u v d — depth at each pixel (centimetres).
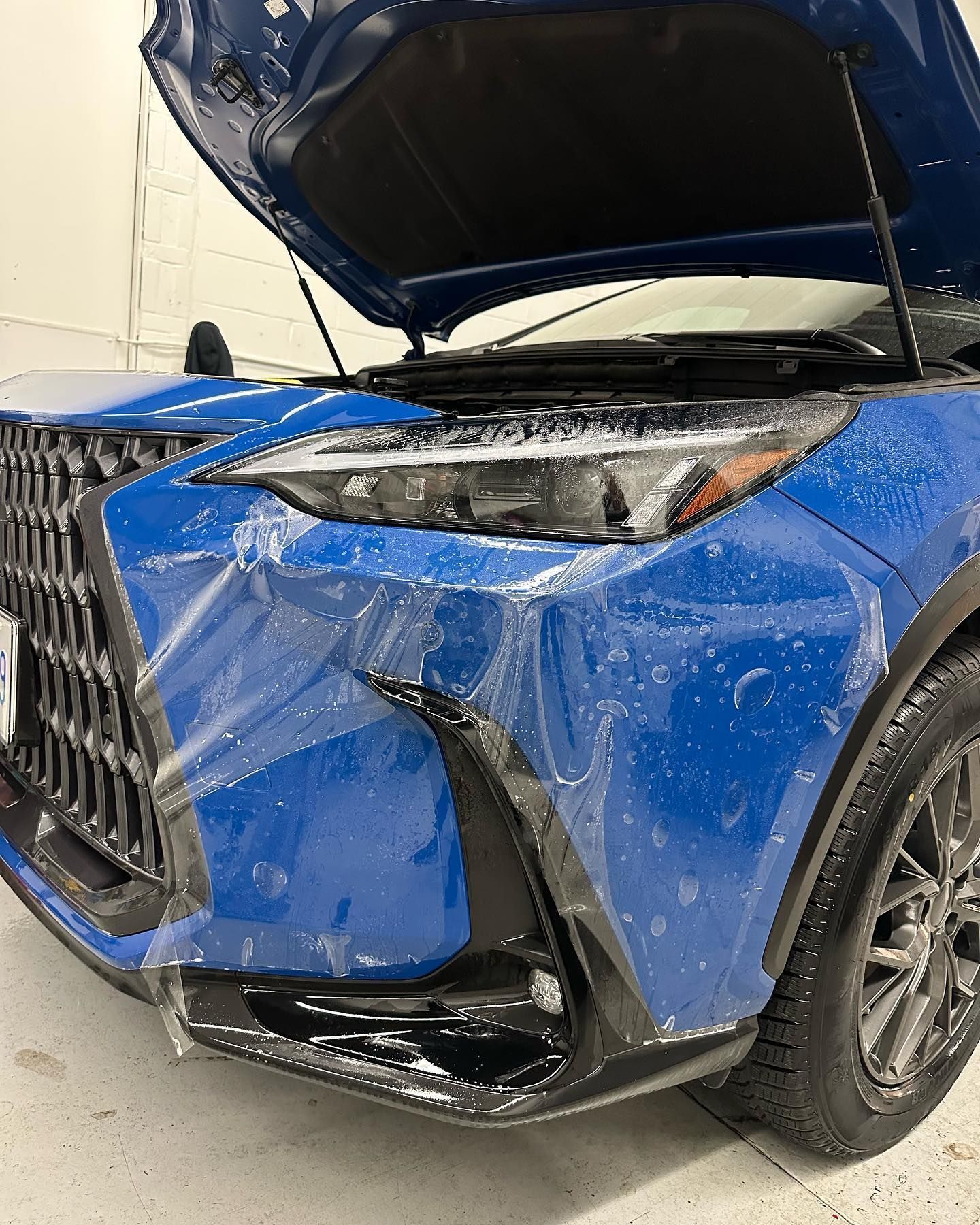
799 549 95
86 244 454
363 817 89
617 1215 112
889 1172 124
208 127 182
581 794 85
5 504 125
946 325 154
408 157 183
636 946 91
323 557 86
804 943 106
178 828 92
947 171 133
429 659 84
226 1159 116
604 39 145
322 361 533
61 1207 105
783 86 138
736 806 94
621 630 86
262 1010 97
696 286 194
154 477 95
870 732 102
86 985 148
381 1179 115
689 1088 137
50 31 426
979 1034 139
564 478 88
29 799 129
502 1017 96
